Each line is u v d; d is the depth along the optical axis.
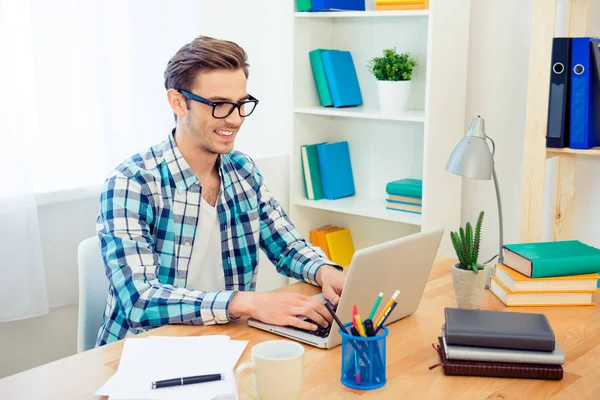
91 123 2.59
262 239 2.08
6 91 2.27
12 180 2.31
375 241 3.28
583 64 2.28
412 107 3.02
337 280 1.80
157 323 1.62
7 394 1.26
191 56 1.75
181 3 2.82
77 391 1.28
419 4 2.65
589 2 2.53
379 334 1.33
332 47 3.22
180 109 1.82
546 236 2.76
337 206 3.03
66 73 2.51
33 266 2.39
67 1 2.48
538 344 1.36
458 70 2.76
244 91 1.81
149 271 1.71
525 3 2.67
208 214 1.91
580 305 1.76
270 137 3.43
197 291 1.65
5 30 2.26
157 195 1.82
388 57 2.84
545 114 2.36
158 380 1.29
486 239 2.93
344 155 3.23
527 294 1.75
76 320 2.69
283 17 3.23
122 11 2.63
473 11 2.80
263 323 1.59
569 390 1.30
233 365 1.37
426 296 1.83
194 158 1.87
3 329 2.49
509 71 2.75
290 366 1.19
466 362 1.37
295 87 3.06
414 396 1.28
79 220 2.61
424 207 2.71
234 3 3.13
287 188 3.20
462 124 2.84
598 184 2.63
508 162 2.82
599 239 2.66
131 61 2.68
